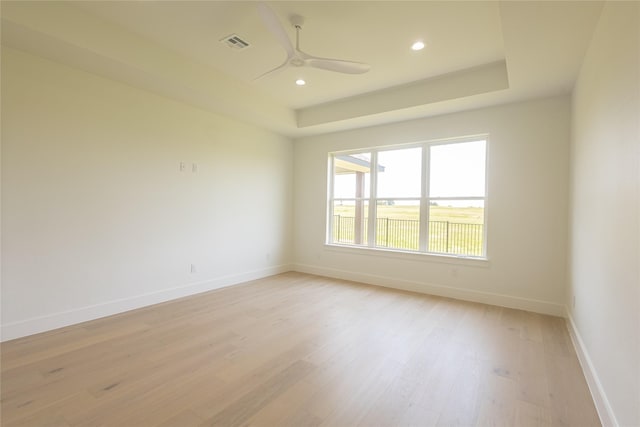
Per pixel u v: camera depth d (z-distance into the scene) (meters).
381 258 4.58
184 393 1.89
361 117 4.19
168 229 3.69
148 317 3.14
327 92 4.00
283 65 2.54
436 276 4.11
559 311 3.33
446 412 1.74
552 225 3.38
